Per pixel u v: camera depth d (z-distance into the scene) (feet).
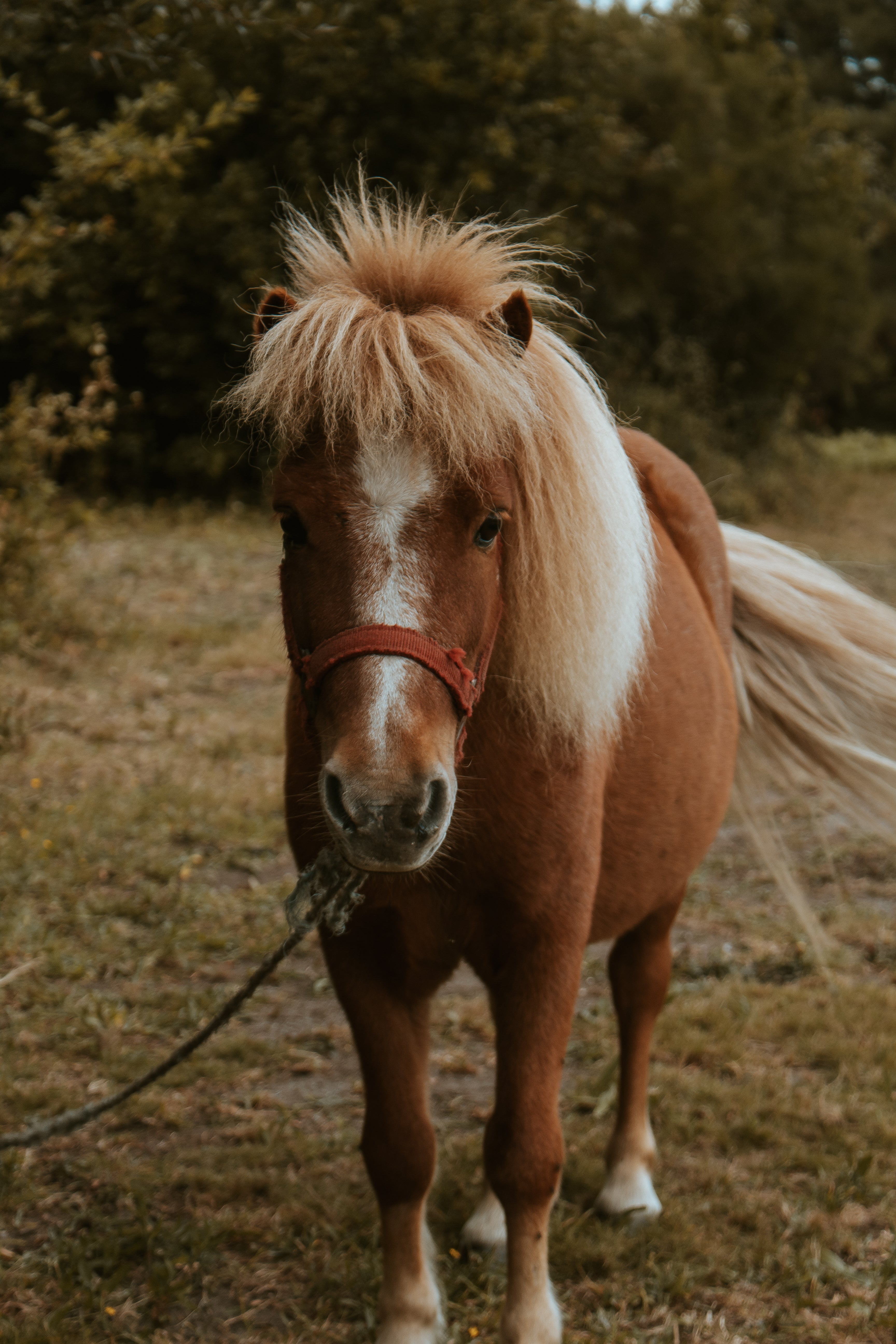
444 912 6.40
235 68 35.60
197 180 36.91
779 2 105.40
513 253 6.81
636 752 7.34
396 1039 6.46
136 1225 7.77
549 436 5.97
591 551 6.02
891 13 105.09
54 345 36.09
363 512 5.33
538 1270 6.40
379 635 5.18
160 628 23.43
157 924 12.37
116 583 26.96
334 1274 7.40
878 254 85.87
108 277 36.50
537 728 6.13
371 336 5.43
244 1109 9.34
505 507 5.64
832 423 78.54
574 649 6.01
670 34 48.88
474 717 6.09
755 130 50.37
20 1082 9.48
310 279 6.40
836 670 9.77
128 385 39.14
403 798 4.94
